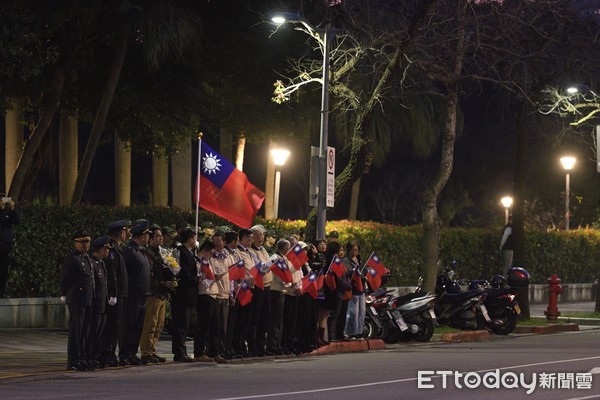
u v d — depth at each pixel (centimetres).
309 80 3738
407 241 4762
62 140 4678
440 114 6078
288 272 2712
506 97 4162
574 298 5950
